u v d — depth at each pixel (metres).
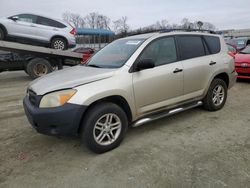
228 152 3.43
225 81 5.39
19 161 3.37
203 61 4.72
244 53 8.84
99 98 3.31
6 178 2.98
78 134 3.46
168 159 3.29
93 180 2.90
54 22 10.55
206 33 5.07
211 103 5.05
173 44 4.36
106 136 3.53
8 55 9.55
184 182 2.79
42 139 4.04
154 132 4.20
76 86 3.25
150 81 3.85
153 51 4.03
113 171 3.06
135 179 2.88
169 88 4.15
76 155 3.50
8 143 3.92
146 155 3.42
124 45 4.26
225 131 4.16
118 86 3.49
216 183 2.75
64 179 2.94
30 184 2.86
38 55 9.82
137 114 3.82
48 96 3.21
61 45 10.78
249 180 2.78
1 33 9.38
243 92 6.98
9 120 5.00
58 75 3.82
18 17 9.66
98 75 3.50
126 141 3.88
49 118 3.15
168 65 4.15
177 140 3.86
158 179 2.87
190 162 3.20
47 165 3.25
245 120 4.66
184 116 4.95
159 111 4.13
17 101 6.60
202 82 4.75
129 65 3.70
